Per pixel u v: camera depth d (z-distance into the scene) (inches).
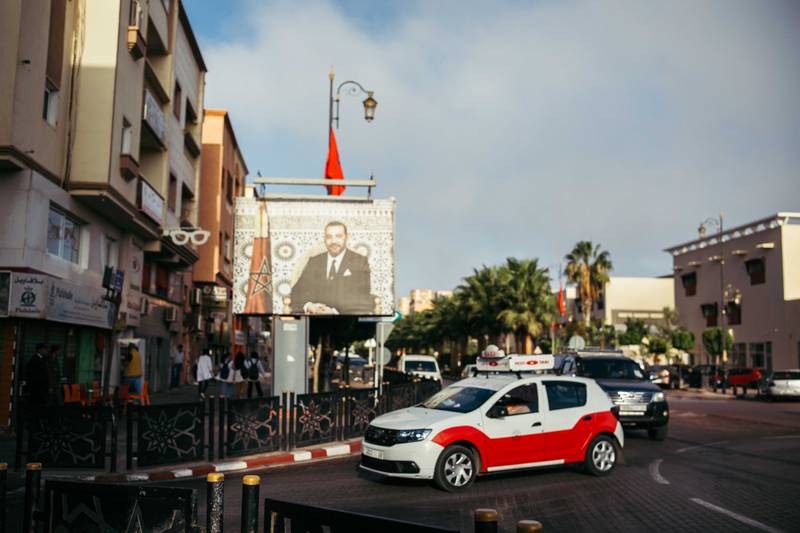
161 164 1005.2
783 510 321.7
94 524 168.7
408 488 378.0
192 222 1270.9
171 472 414.3
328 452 512.1
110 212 797.2
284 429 505.4
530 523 107.0
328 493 363.9
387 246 730.8
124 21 777.6
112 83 741.3
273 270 719.1
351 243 728.3
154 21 933.8
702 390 1759.4
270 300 714.2
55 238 701.9
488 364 522.9
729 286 2089.1
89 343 789.2
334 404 556.4
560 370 717.3
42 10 641.6
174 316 1164.5
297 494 361.1
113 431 411.5
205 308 1571.1
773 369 1875.0
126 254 893.2
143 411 422.9
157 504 159.6
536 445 395.9
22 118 610.9
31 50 623.2
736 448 558.6
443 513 314.8
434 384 808.3
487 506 331.3
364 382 1669.5
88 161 725.9
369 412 607.2
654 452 528.7
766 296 1920.5
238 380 908.6
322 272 722.2
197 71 1283.2
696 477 413.1
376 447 379.2
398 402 674.2
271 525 154.4
